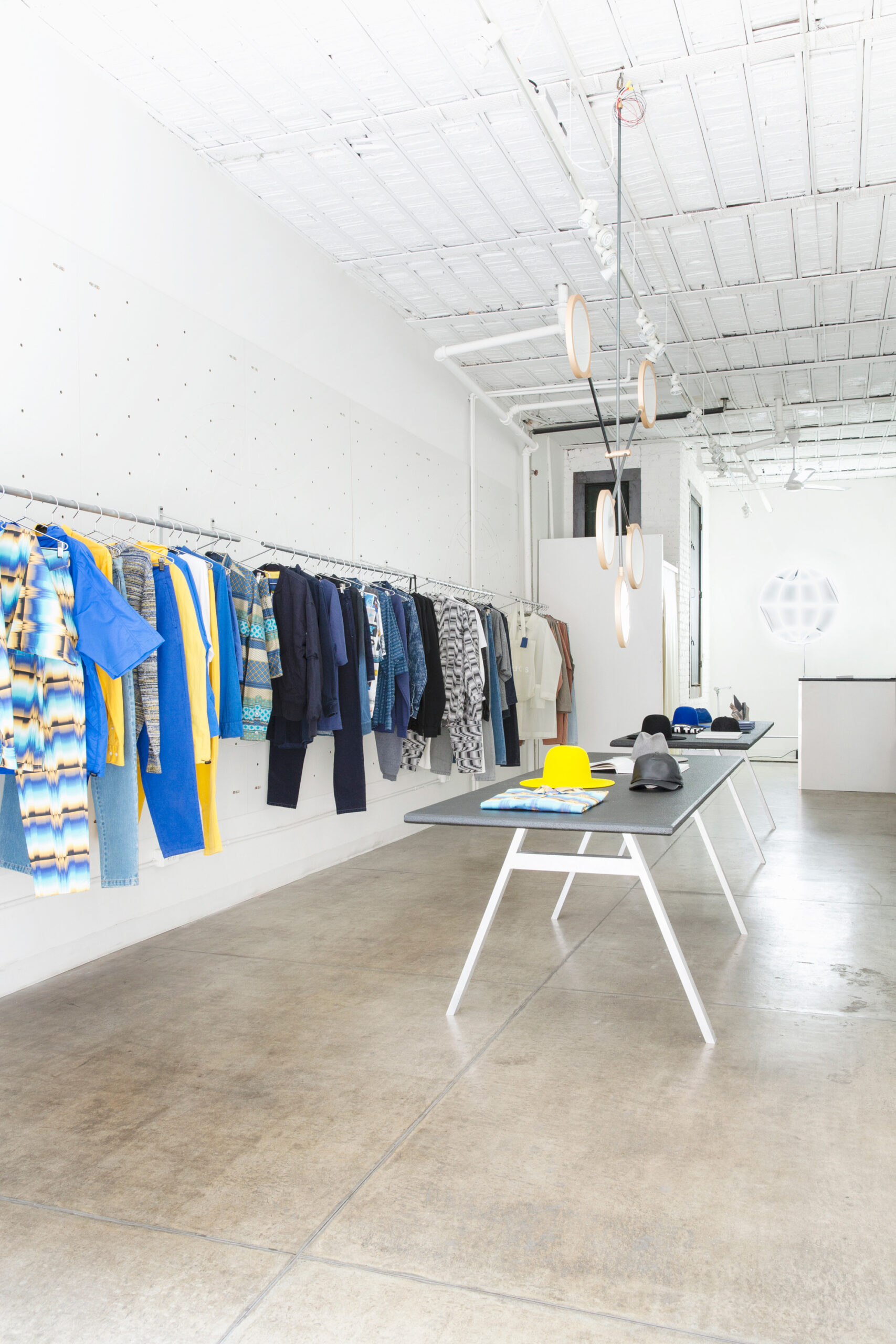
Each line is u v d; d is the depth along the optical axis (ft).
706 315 20.67
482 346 19.29
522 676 24.09
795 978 10.66
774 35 11.28
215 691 11.51
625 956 11.53
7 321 10.45
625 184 14.84
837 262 17.90
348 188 14.85
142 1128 7.33
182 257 13.29
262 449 15.07
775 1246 5.72
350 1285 5.41
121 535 12.03
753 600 42.27
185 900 13.30
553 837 19.66
